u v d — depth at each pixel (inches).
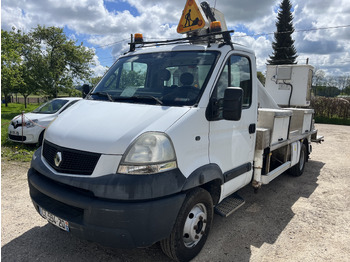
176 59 137.9
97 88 149.2
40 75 1039.6
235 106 113.5
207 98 120.6
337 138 507.2
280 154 212.4
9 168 250.2
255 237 146.7
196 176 111.1
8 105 1504.7
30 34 1095.0
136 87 138.3
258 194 211.0
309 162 319.9
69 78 1120.2
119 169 96.6
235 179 144.9
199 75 127.2
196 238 122.6
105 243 96.3
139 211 93.6
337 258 130.3
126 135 100.5
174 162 103.7
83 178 98.6
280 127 191.3
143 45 170.1
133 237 95.7
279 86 285.6
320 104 900.6
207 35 140.3
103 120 111.7
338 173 275.3
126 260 122.3
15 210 167.9
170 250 111.7
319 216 175.2
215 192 133.6
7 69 826.2
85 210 96.3
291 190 222.5
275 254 131.6
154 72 138.2
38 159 121.9
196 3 152.3
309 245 140.7
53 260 121.1
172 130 104.7
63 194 101.2
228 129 135.3
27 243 133.3
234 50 140.3
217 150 128.5
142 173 96.7
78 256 124.3
